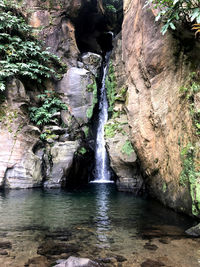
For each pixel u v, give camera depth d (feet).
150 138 24.11
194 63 17.37
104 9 56.65
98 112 51.88
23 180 33.96
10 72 35.86
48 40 46.26
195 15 14.03
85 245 11.92
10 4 41.11
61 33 47.93
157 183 23.67
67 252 11.00
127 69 31.40
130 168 32.12
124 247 11.62
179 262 9.89
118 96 36.60
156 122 22.04
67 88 46.70
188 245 11.77
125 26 32.24
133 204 23.29
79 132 45.21
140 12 25.75
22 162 34.37
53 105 43.86
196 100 15.51
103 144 48.96
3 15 37.83
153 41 22.11
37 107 42.63
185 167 16.53
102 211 20.02
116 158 32.35
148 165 24.86
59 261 10.00
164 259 10.18
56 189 34.14
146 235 13.46
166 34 20.31
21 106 37.40
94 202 24.26
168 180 20.62
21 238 12.92
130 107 28.53
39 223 16.03
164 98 20.79
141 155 26.03
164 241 12.42
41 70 43.55
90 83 48.47
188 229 14.15
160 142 21.98
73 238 13.01
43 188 34.83
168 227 15.03
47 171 37.35
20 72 38.40
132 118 27.96
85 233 13.91
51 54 44.65
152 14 22.20
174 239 12.71
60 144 39.45
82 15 51.62
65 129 42.34
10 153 33.81
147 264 9.71
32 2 45.11
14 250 11.19
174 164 18.80
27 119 38.17
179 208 18.29
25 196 27.32
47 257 10.42
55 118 42.34
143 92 25.64
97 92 51.49
